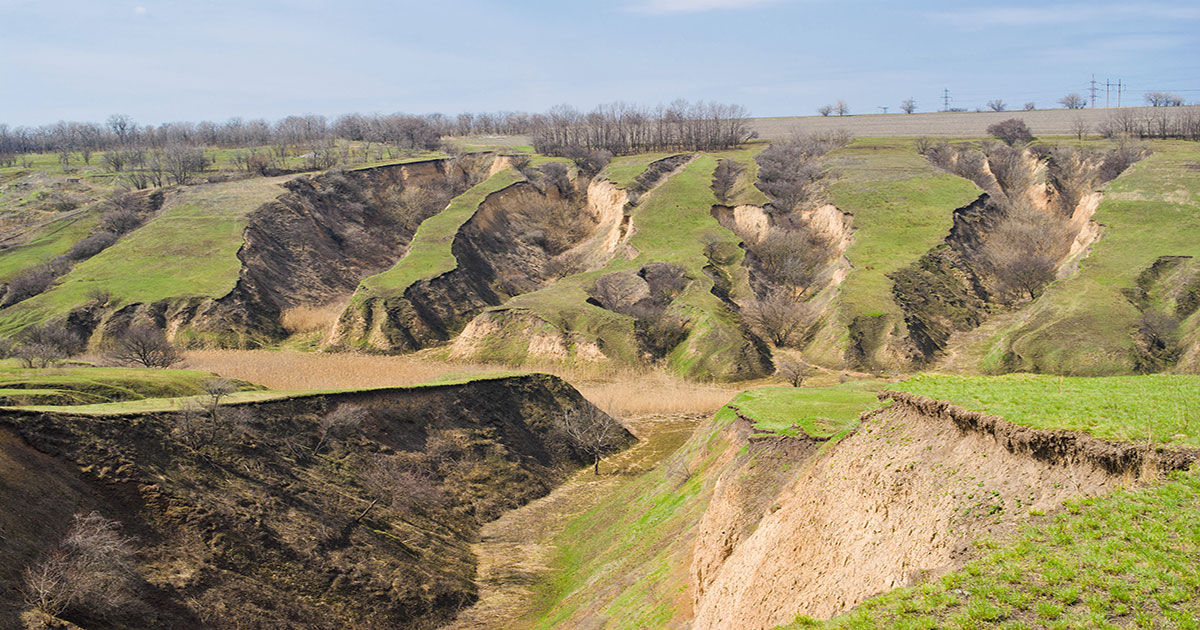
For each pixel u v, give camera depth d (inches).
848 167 4963.1
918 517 679.1
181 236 4065.0
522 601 1456.7
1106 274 3159.5
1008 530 583.5
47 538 1106.1
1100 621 453.7
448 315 3683.6
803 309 3575.3
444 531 1696.6
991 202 4399.6
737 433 1455.5
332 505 1530.5
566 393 2532.0
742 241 4148.6
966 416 713.0
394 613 1354.6
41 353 2282.2
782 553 852.6
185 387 2006.6
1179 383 725.9
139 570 1149.7
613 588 1307.8
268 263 4040.4
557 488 2103.8
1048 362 2773.1
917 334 3152.1
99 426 1344.7
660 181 5118.1
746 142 6614.2
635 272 3767.2
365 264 4549.7
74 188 5172.2
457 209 4611.2
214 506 1334.9
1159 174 4005.9
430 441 1977.1
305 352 3380.9
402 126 7017.7
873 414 873.5
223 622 1165.1
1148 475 571.2
